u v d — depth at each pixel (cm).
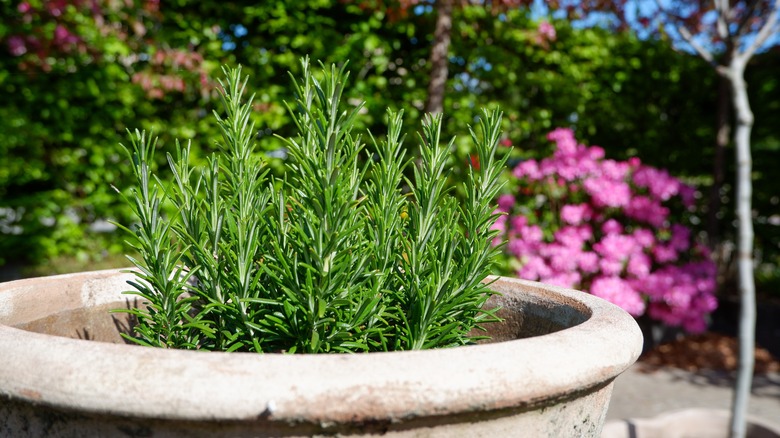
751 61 523
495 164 108
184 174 102
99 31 373
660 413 331
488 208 107
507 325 128
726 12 245
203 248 97
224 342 100
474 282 103
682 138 527
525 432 73
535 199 444
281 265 96
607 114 493
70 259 439
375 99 414
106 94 409
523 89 458
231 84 104
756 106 530
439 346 102
